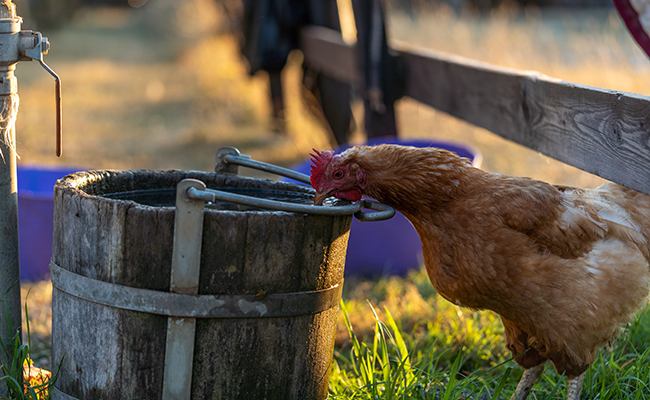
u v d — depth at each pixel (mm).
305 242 2133
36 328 3746
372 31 5617
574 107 2961
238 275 2064
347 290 4664
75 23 27969
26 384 2576
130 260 2051
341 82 7992
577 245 2381
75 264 2164
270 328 2148
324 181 2438
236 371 2143
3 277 2545
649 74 8469
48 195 4695
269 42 8344
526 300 2385
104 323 2127
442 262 2479
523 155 7977
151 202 2629
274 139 9664
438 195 2369
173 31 19969
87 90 14055
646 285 2475
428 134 9055
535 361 2713
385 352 2730
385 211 2365
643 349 3193
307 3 8531
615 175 2615
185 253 2002
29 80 15234
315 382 2328
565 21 15945
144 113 11961
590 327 2395
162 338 2086
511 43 11062
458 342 3443
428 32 13523
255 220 2031
